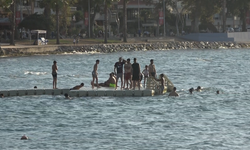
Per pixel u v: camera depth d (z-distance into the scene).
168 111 119.00
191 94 143.50
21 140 93.62
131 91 138.50
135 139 93.81
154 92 141.50
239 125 104.31
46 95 141.88
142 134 97.31
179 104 127.81
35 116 114.75
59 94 142.62
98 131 99.81
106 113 117.19
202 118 111.31
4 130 101.38
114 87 145.88
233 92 148.50
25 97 139.38
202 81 178.12
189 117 112.38
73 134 97.69
